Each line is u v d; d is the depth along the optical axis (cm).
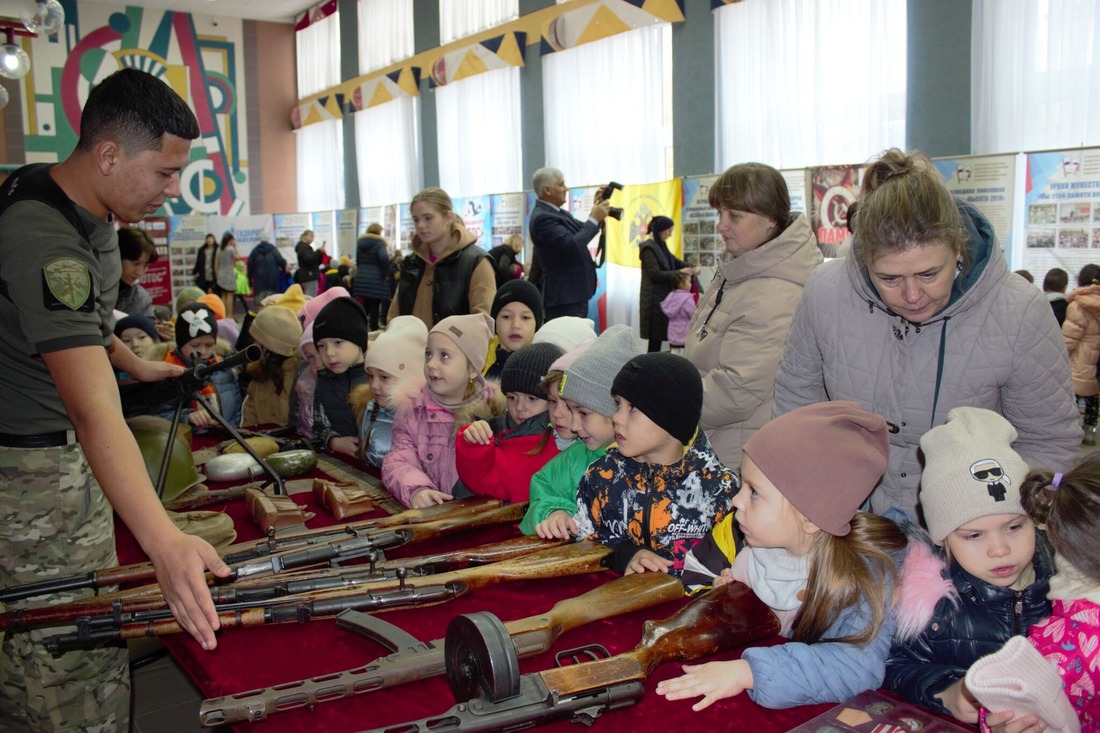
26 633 155
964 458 112
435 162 1076
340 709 112
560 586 151
